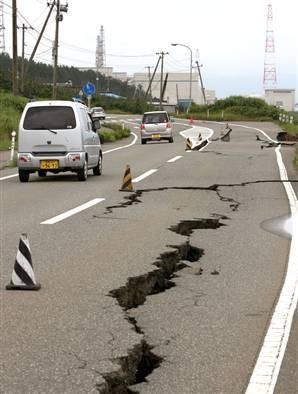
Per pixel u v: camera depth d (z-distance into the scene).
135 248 7.97
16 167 20.91
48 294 5.94
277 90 135.25
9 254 7.63
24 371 4.12
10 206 11.73
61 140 15.98
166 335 4.88
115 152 27.16
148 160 22.42
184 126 58.94
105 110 102.25
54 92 47.84
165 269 7.08
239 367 4.26
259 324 5.16
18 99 46.50
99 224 9.76
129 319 5.24
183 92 144.88
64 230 9.23
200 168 19.09
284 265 7.27
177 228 9.50
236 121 72.00
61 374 4.07
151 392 3.87
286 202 12.29
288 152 26.09
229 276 6.77
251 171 18.16
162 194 13.32
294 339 4.83
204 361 4.36
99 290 6.07
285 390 3.90
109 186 14.85
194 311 5.50
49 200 12.52
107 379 4.00
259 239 8.77
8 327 5.01
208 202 12.20
